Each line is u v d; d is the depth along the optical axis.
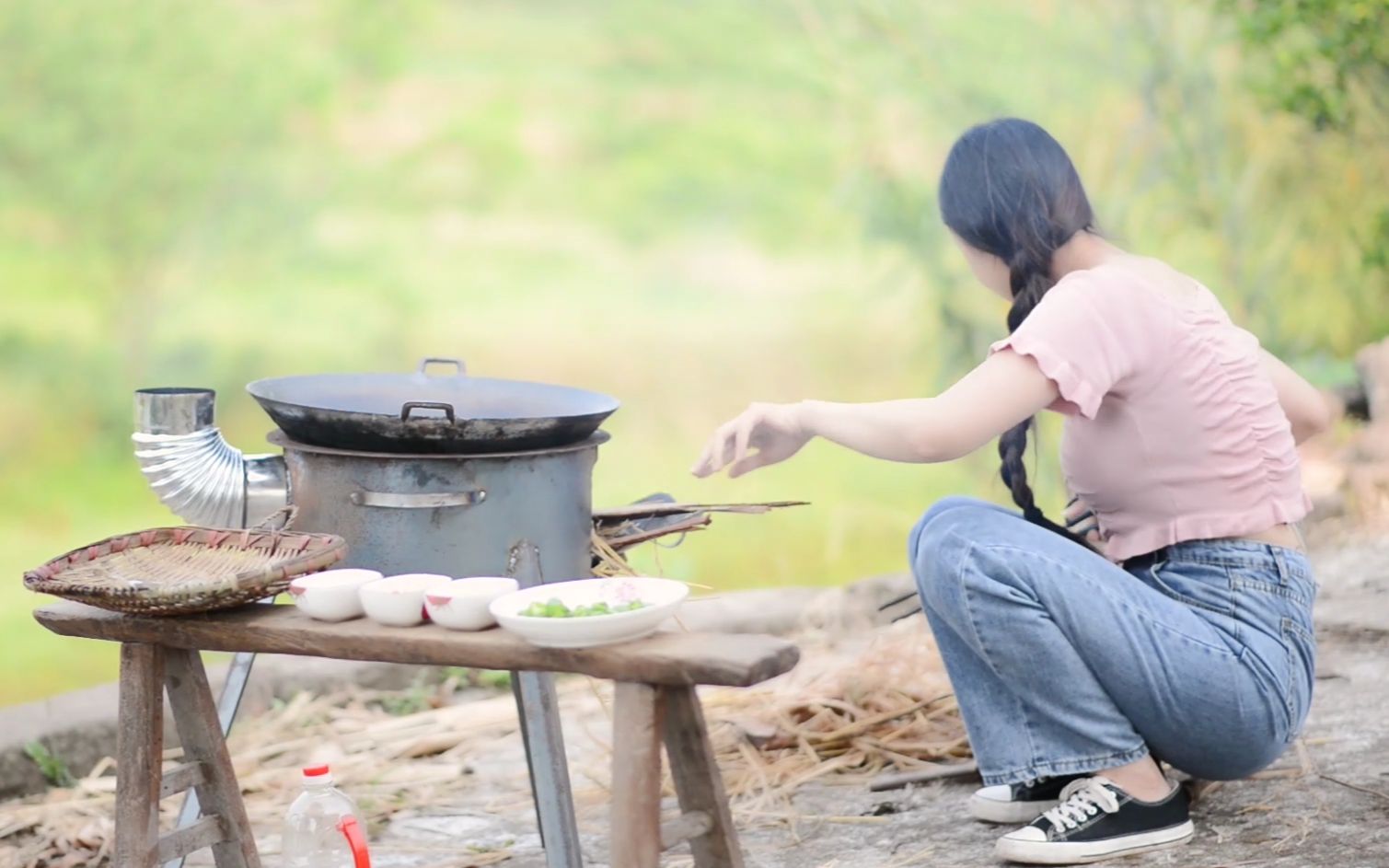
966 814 3.63
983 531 3.11
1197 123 10.37
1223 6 9.12
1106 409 3.11
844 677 4.60
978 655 3.16
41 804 4.30
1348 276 10.12
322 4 16.55
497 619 2.61
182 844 3.05
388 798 4.18
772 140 18.45
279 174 17.17
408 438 3.05
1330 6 8.59
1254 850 3.17
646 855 2.55
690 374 18.08
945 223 3.26
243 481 3.34
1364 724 4.01
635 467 16.69
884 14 11.02
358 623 2.80
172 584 2.85
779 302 18.34
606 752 4.48
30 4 15.27
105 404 17.08
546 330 18.56
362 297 18.31
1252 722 3.08
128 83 15.70
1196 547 3.15
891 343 17.42
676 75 19.20
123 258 16.70
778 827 3.70
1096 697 3.11
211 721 3.10
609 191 19.50
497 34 19.81
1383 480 6.75
